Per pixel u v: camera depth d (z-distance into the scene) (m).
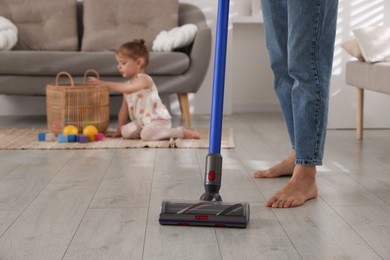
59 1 4.46
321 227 1.69
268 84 4.93
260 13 4.64
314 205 1.94
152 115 3.43
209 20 4.69
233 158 2.81
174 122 4.23
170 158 2.80
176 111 4.71
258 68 4.91
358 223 1.74
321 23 1.87
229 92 4.73
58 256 1.45
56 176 2.39
